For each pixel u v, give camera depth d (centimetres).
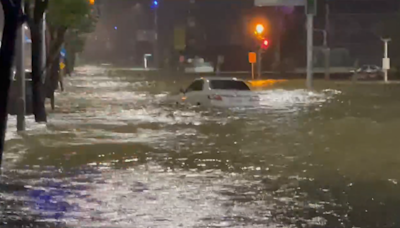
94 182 2439
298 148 3419
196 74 16088
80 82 12556
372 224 1831
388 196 2208
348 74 15162
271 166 2838
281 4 8994
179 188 2339
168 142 3644
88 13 5531
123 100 7306
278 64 17125
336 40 17700
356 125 4600
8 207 2019
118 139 3756
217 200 2144
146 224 1828
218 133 4094
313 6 9044
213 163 2912
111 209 2008
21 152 3197
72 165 2825
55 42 4941
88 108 6147
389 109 5966
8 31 1966
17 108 4012
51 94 5856
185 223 1839
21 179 2486
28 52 9656
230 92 5725
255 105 5794
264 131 4209
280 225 1819
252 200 2144
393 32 17425
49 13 4966
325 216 1922
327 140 3756
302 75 14975
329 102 6856
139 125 4559
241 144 3575
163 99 7188
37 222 1841
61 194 2222
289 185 2406
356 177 2572
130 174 2616
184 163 2906
